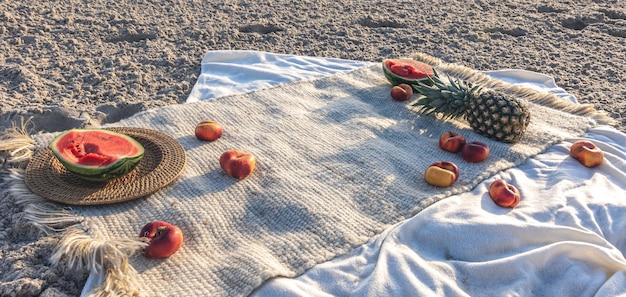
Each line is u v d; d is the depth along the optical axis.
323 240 1.08
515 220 1.13
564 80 1.95
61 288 0.96
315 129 1.52
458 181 1.28
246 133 1.48
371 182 1.27
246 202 1.19
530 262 1.02
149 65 1.96
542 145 1.44
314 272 1.00
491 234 1.08
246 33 2.32
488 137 1.48
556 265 1.04
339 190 1.23
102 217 1.12
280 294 0.93
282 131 1.50
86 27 2.26
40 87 1.76
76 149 1.18
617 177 1.31
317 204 1.18
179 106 1.60
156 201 1.17
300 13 2.58
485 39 2.33
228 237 1.09
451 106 1.54
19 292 0.92
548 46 2.27
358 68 1.95
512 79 1.95
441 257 1.06
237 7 2.62
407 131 1.53
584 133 1.53
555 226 1.10
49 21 2.30
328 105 1.67
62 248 0.99
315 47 2.21
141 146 1.25
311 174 1.29
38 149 1.34
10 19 2.26
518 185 1.27
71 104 1.67
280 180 1.26
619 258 1.03
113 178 1.18
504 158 1.38
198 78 1.88
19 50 2.03
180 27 2.34
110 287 0.93
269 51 2.16
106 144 1.22
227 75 1.93
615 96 1.82
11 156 1.29
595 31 2.45
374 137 1.48
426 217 1.13
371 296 0.93
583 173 1.33
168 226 1.04
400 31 2.40
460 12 2.67
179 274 0.99
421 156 1.39
